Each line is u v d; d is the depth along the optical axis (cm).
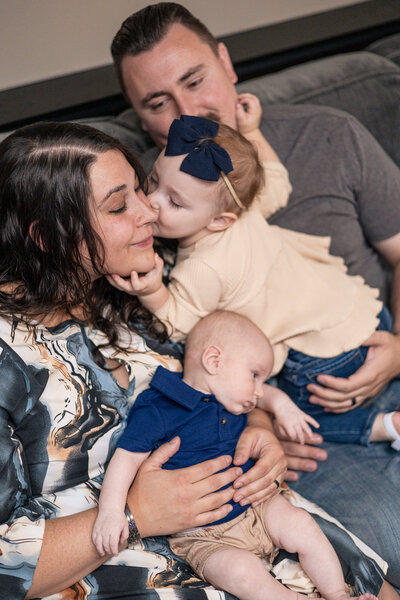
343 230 171
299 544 117
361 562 120
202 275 134
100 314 131
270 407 144
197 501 113
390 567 130
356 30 227
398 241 174
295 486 146
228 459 119
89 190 109
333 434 153
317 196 168
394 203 172
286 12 238
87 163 109
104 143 113
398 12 238
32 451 111
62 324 121
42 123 115
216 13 221
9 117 176
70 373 117
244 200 139
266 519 121
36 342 115
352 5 248
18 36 186
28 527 103
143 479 114
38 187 109
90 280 121
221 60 170
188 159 130
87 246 113
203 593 109
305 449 147
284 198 159
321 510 130
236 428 130
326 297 150
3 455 103
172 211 135
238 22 228
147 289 129
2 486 102
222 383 129
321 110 171
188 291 134
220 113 159
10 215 113
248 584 111
